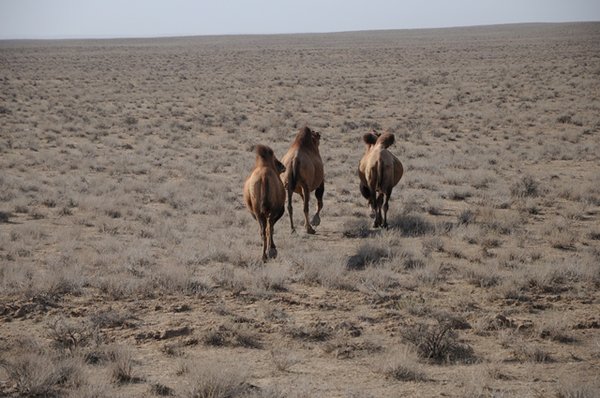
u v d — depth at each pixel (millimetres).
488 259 14344
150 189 23312
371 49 126625
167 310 10938
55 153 31953
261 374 8289
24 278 12508
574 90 56812
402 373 8211
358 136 37688
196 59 108312
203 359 8758
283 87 64938
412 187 24016
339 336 9594
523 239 16016
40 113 46656
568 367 8555
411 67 85125
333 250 15328
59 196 21828
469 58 96750
